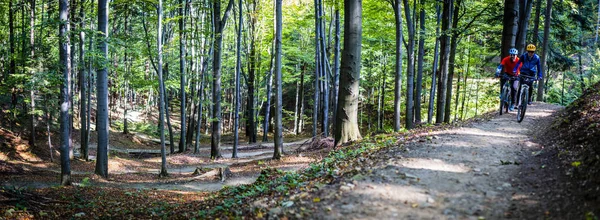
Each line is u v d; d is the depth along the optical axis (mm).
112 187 13680
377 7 20766
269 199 6527
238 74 23094
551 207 4336
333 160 9172
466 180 5531
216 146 22812
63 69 12797
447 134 9023
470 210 4465
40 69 16828
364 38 27016
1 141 20281
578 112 8297
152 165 21438
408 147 7926
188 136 31172
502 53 14859
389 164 6531
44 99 20500
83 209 9547
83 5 18516
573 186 4734
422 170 6051
